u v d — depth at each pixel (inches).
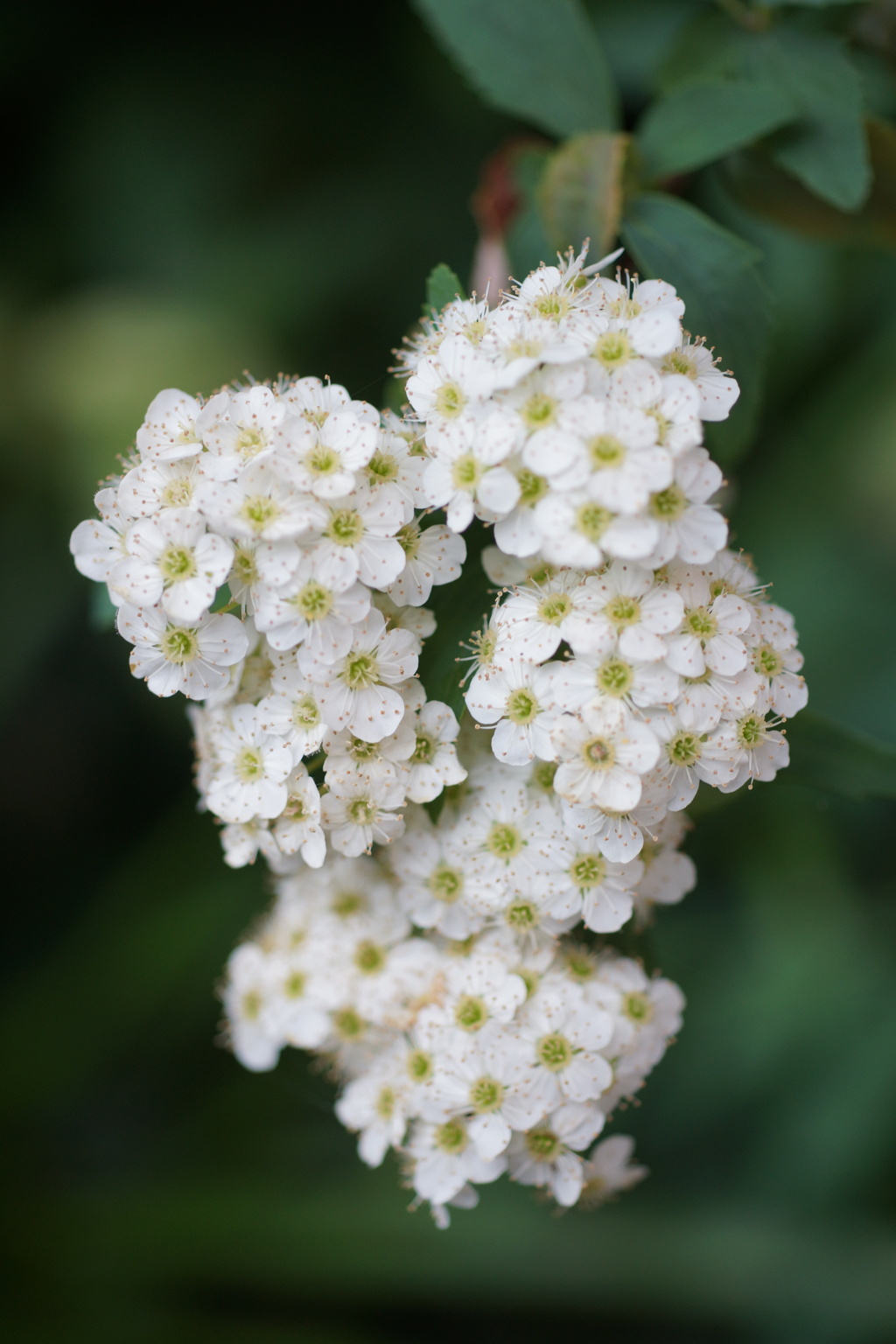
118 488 11.8
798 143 12.7
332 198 20.7
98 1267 17.6
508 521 11.5
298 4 20.6
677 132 12.6
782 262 17.4
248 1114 19.0
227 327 19.9
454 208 20.5
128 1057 20.0
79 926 20.3
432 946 12.3
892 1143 16.2
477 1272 16.9
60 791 22.0
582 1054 12.0
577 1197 12.1
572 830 11.7
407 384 11.8
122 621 11.7
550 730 11.6
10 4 19.9
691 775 11.6
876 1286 16.0
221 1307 18.8
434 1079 12.0
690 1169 17.6
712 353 12.4
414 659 11.7
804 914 17.3
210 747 12.1
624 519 11.4
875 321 18.1
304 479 11.5
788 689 11.8
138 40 20.6
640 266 12.5
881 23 13.3
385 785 11.7
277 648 11.6
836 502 18.2
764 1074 16.8
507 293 12.0
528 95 13.1
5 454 19.8
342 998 12.3
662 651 11.4
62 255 20.9
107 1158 19.7
